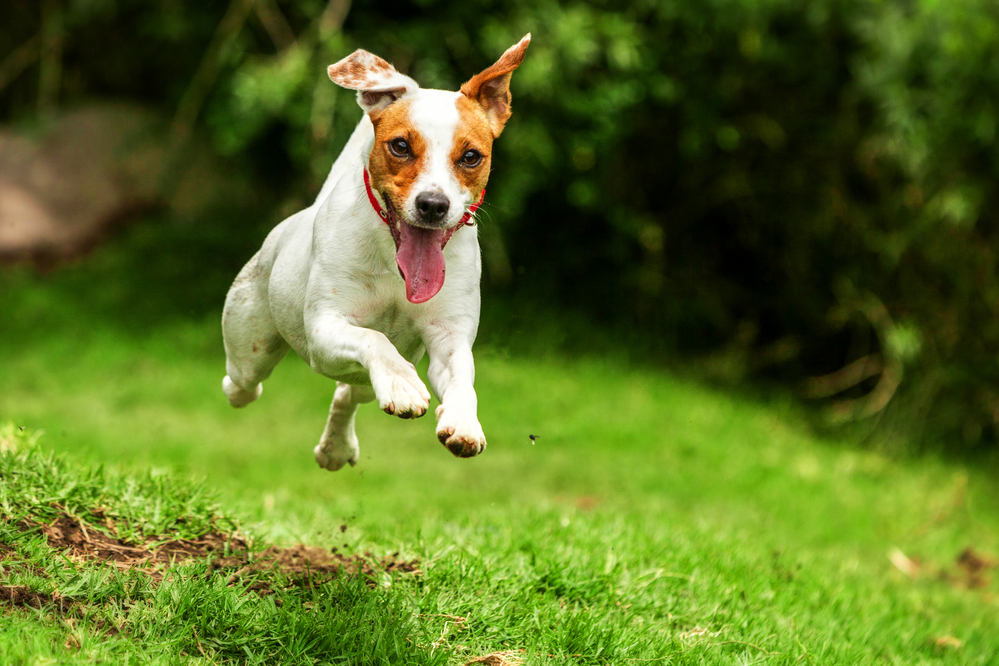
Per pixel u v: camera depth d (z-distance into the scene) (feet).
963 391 39.55
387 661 12.66
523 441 32.42
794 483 32.27
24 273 41.70
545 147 37.96
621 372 39.14
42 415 30.66
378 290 13.24
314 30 38.91
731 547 20.36
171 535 15.33
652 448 33.01
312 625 12.98
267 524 17.67
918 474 36.45
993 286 39.09
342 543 17.37
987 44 35.60
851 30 38.50
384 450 30.86
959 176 37.52
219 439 30.27
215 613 12.89
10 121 50.44
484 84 13.08
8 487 14.92
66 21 45.47
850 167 41.70
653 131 42.60
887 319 40.45
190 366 36.35
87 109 46.52
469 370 12.82
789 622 16.78
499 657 13.61
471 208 13.21
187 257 42.93
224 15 42.42
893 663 16.66
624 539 18.66
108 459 24.21
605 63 39.78
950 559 28.73
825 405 42.01
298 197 40.04
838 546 27.58
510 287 42.04
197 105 42.04
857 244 41.45
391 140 12.65
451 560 15.80
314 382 35.55
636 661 14.15
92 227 43.55
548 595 15.79
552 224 43.04
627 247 43.19
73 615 12.35
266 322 15.21
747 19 38.40
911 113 36.52
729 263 45.47
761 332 45.29
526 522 19.13
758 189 42.78
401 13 40.63
